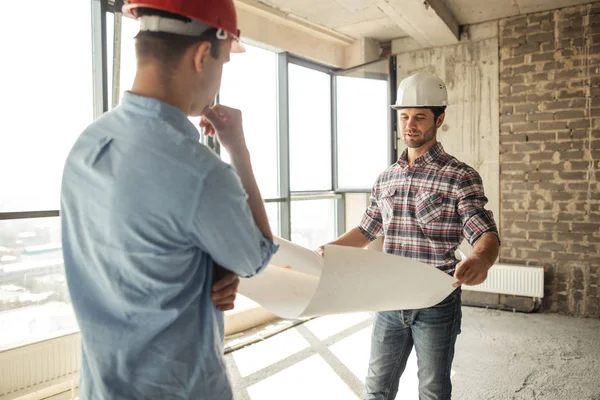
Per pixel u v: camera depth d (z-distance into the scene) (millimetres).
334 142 4707
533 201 4098
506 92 4168
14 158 2420
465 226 1515
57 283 2596
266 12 3697
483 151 4297
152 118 684
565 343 3279
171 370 692
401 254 1688
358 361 3008
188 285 705
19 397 2303
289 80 4203
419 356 1591
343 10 3857
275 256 1059
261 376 2793
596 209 3846
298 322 3799
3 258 2385
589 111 3832
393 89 4273
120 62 2691
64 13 2590
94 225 685
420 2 3348
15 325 2441
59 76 2584
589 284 3898
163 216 647
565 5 3854
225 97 3604
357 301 1054
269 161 4047
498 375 2775
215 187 651
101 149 686
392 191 1723
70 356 2404
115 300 679
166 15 684
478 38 4262
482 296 4258
